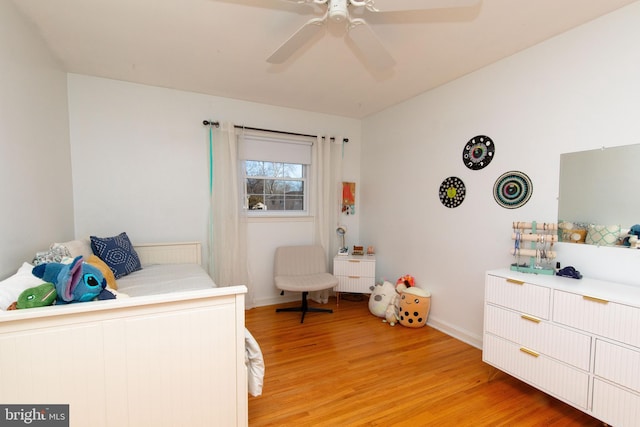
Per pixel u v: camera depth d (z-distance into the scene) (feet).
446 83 9.09
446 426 5.22
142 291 6.38
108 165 9.12
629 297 4.65
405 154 10.76
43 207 6.56
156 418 4.03
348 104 11.21
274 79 8.89
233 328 4.39
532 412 5.60
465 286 8.59
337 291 11.54
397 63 7.73
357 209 13.39
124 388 3.84
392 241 11.43
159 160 9.78
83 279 3.89
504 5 5.36
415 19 5.73
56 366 3.52
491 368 7.14
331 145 12.52
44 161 6.69
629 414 4.48
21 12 5.62
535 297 5.67
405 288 10.05
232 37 6.62
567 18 5.82
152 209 9.75
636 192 5.37
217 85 9.46
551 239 6.23
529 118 7.00
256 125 11.14
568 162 6.31
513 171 7.34
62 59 7.68
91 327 3.64
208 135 10.39
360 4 4.44
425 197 9.93
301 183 12.47
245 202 11.08
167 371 4.05
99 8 5.57
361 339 8.69
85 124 8.77
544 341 5.54
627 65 5.45
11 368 3.35
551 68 6.56
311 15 5.76
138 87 9.40
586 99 6.01
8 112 5.11
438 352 7.92
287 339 8.65
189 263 9.64
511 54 7.29
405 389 6.28
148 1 5.37
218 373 4.33
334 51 7.11
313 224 12.44
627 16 5.43
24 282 4.22
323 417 5.40
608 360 4.69
